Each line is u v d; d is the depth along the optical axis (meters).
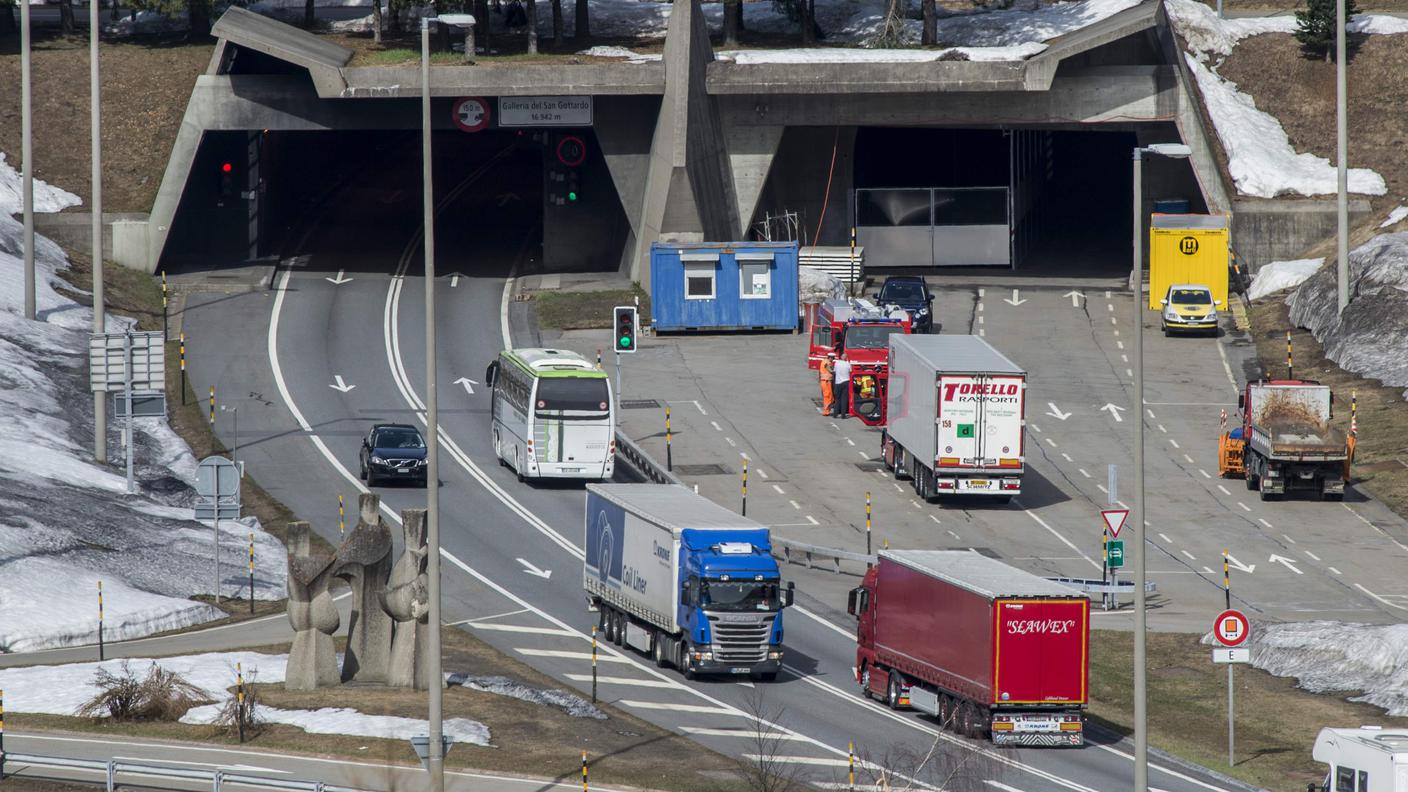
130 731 141.75
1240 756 150.50
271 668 165.75
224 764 132.00
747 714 158.12
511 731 146.50
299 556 158.00
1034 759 146.25
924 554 164.25
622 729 150.12
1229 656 148.25
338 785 126.00
